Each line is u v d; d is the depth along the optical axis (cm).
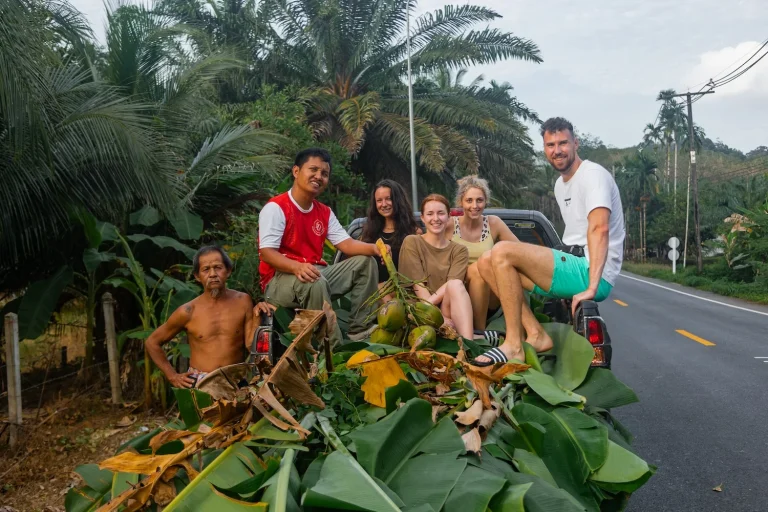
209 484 233
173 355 663
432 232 481
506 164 2784
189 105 970
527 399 325
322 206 486
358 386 310
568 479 280
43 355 837
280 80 2584
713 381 857
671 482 508
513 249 396
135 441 279
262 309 423
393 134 2423
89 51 914
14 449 570
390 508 211
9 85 526
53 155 618
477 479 235
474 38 2581
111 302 700
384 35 2684
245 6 2553
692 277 3247
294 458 256
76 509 269
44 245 739
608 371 359
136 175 680
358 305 478
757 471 526
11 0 541
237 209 919
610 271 430
